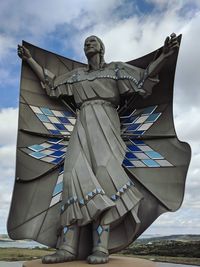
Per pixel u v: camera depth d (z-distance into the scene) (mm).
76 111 22344
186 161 20250
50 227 20453
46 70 22203
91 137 19406
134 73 20828
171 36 18844
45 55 22797
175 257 26672
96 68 21422
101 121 19828
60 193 21094
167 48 19047
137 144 21688
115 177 18469
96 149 19047
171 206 19922
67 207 17734
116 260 17516
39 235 20266
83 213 17281
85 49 21609
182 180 20125
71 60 23500
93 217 17125
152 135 21297
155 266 16625
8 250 29781
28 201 20641
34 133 21594
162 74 21172
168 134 20984
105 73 20922
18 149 20938
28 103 21891
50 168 21375
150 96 21859
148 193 20641
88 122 19875
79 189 17812
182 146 20547
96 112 20094
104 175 18391
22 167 20734
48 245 20094
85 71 21562
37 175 21047
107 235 17438
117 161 19062
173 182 20297
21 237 19938
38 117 21969
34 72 22375
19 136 21203
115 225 18234
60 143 22188
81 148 19203
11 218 19938
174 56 20359
